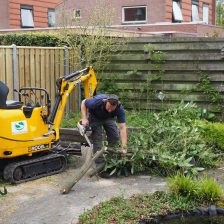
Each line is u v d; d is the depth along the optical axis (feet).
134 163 20.48
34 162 19.74
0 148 18.72
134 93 30.37
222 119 27.61
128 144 20.80
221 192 16.65
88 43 30.63
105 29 31.19
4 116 18.69
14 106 19.31
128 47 30.27
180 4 58.70
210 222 15.26
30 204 16.78
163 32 47.21
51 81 29.50
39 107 20.35
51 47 29.40
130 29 53.11
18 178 19.30
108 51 30.63
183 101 26.53
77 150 22.17
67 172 20.94
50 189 18.53
